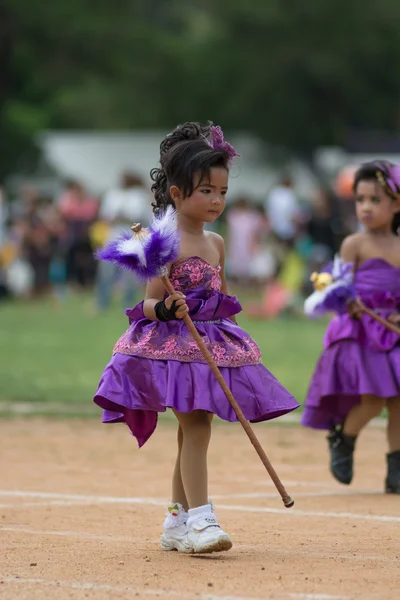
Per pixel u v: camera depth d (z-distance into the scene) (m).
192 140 14.95
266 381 14.62
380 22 110.50
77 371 35.66
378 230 20.33
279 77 109.94
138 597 12.07
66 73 111.75
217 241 15.27
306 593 12.27
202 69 112.12
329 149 109.44
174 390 14.12
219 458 23.19
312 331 50.31
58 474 21.22
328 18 110.50
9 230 74.25
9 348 42.03
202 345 14.10
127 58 111.88
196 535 14.08
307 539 15.45
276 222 65.19
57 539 15.34
